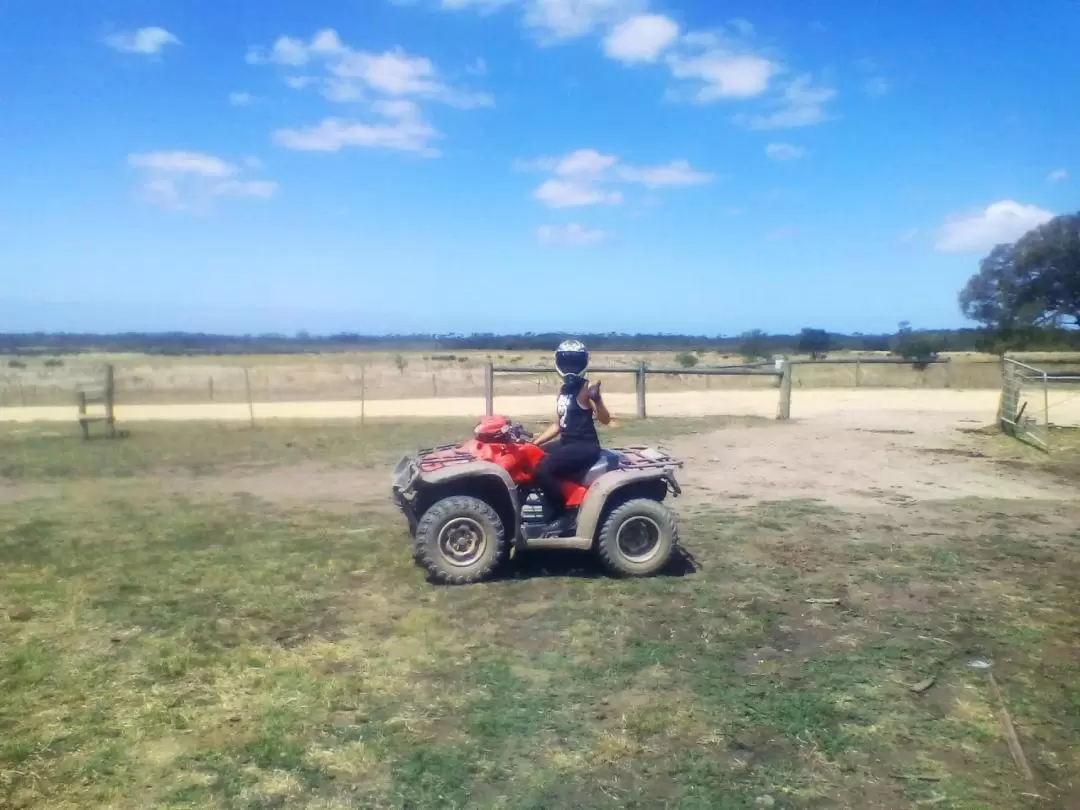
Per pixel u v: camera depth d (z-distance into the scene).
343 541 8.80
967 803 3.99
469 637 6.00
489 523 7.16
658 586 7.13
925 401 25.89
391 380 41.44
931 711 4.89
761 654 5.71
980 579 7.38
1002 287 42.00
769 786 4.12
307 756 4.36
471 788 4.08
